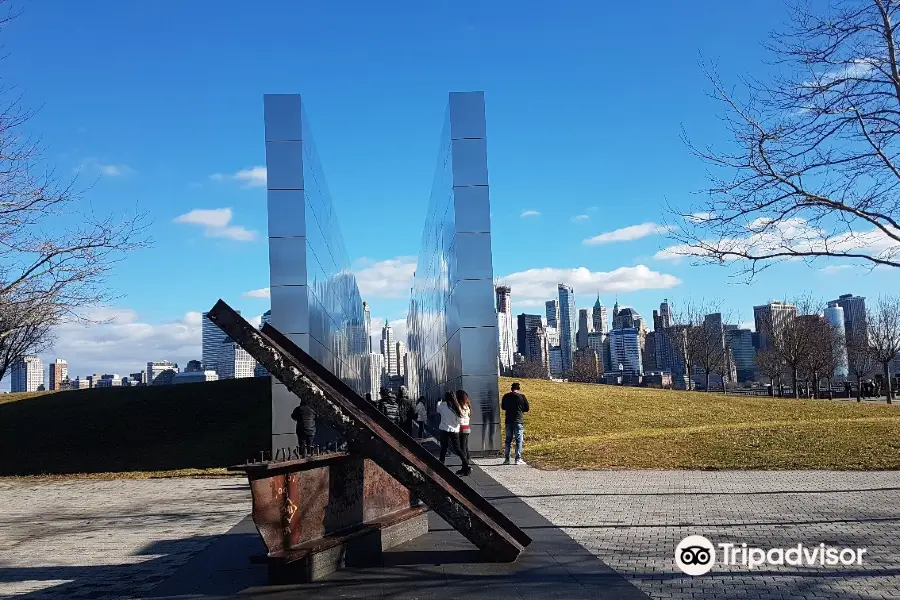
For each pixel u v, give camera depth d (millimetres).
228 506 13703
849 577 6770
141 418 30875
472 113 22234
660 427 29422
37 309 16578
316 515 7355
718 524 9570
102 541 10281
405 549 8359
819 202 11828
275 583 6984
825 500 11359
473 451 20984
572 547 8305
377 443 7391
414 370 53312
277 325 20359
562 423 29297
